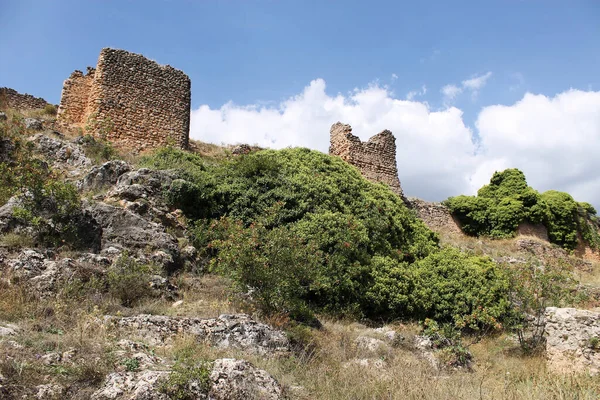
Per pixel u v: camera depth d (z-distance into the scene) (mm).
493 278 15422
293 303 10812
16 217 11055
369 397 7102
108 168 15578
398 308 13914
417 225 18875
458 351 10922
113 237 12188
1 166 13258
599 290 18766
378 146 26953
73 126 21766
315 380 7605
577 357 10180
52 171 14734
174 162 17219
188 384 5883
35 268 9523
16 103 25281
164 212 14227
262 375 6621
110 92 21438
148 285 10383
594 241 30359
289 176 17125
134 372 6090
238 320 8859
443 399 7125
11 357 5840
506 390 7641
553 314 11039
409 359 10000
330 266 13367
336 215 15336
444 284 14977
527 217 28469
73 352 6422
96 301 9086
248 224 14945
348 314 12891
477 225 28469
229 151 24281
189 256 13047
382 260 14781
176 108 23172
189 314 9414
